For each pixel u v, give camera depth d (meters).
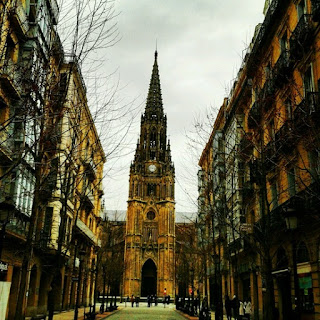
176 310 55.91
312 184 18.22
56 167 17.58
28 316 30.44
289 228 14.94
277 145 21.81
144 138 118.38
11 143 20.91
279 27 26.09
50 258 32.44
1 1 13.34
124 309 59.53
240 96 35.62
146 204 109.62
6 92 20.50
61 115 15.48
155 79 127.38
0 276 24.20
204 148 29.45
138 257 103.12
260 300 30.09
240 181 33.91
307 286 20.86
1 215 14.87
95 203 57.19
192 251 48.03
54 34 15.11
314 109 17.27
